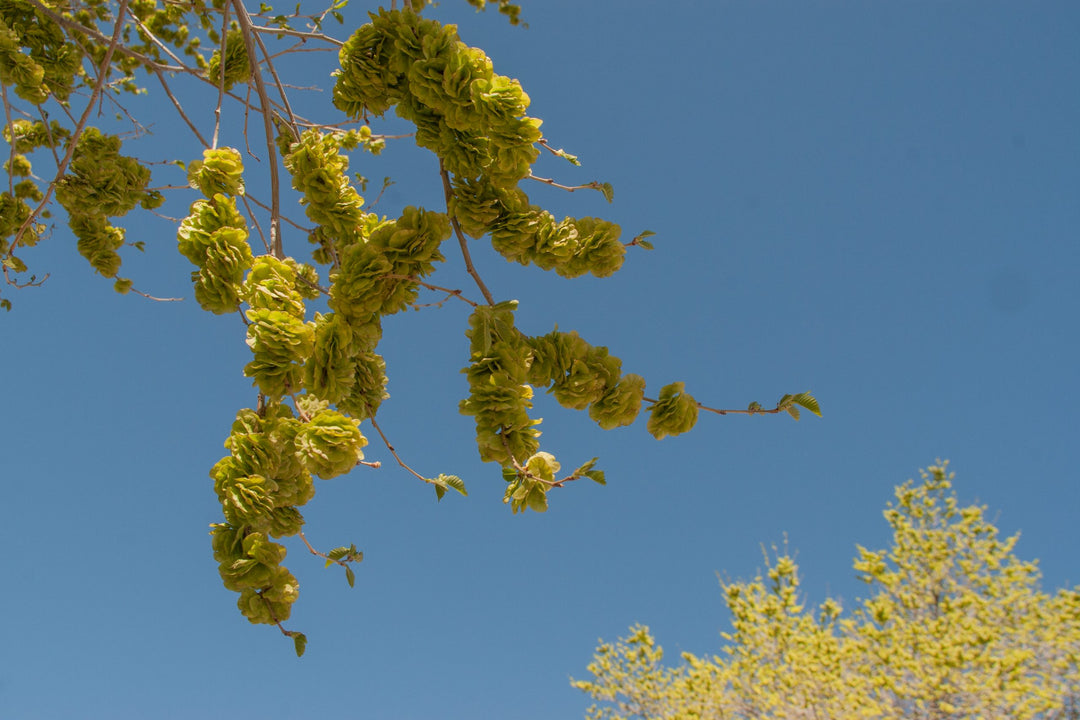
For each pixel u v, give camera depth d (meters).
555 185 3.12
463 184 2.90
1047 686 10.67
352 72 2.93
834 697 11.21
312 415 2.44
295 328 2.34
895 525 12.61
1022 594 11.63
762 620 12.12
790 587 12.10
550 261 2.98
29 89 4.45
